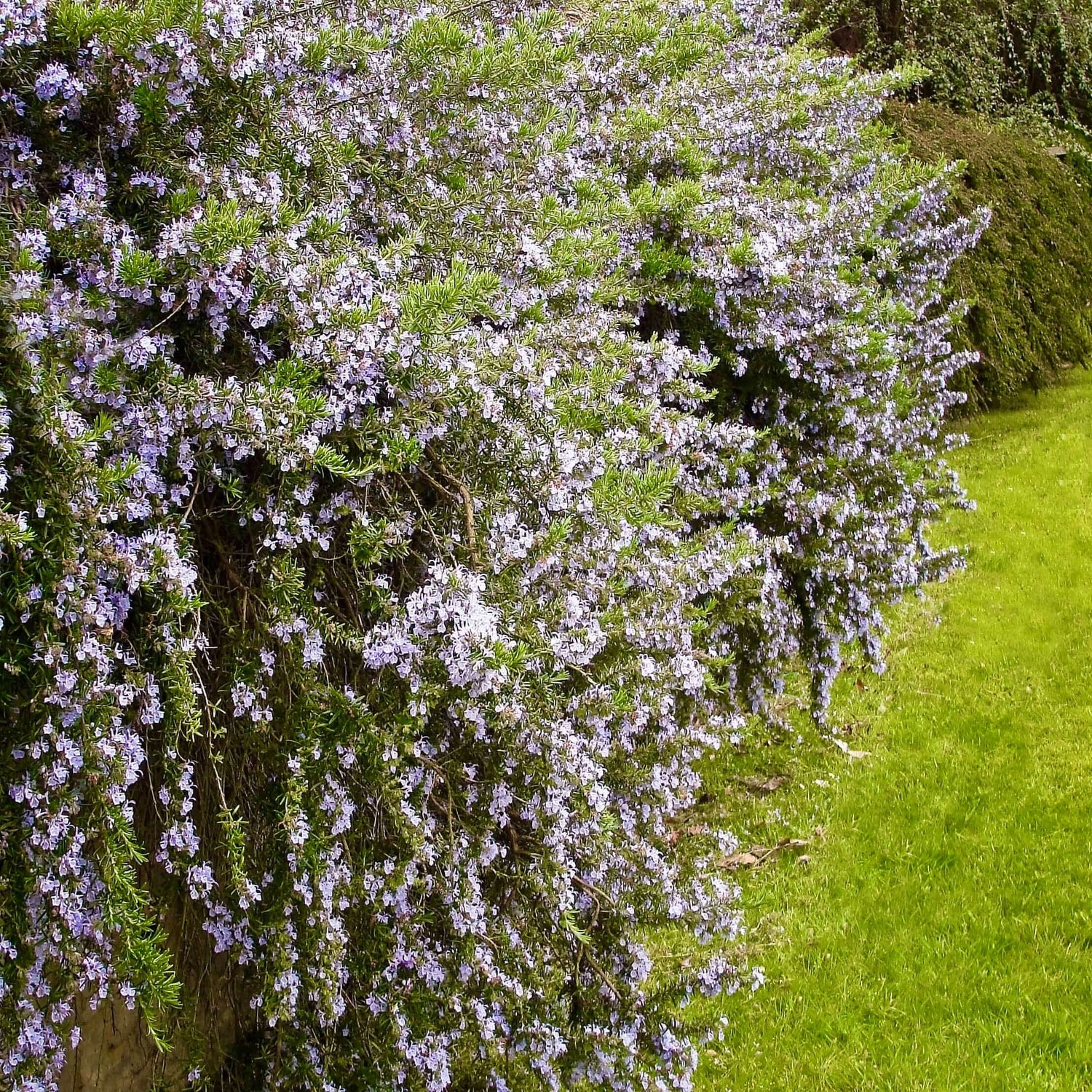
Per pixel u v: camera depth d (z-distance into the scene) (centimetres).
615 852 229
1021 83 1185
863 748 504
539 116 284
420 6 255
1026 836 429
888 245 386
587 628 201
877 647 414
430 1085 195
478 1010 199
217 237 170
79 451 156
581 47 327
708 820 452
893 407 371
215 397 171
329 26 219
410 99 234
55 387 157
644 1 341
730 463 308
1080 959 364
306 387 179
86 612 155
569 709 208
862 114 411
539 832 209
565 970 226
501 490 207
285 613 182
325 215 202
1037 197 1005
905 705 538
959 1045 332
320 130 212
